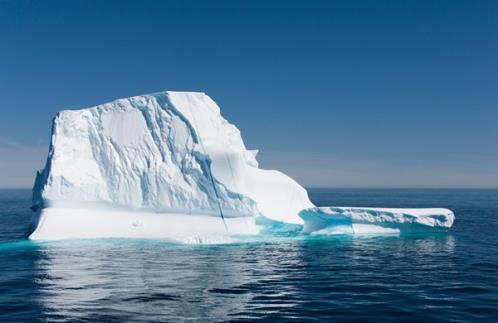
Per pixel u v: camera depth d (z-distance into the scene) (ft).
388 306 57.26
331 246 109.91
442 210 131.75
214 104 145.69
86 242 113.39
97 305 57.26
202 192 128.57
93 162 130.21
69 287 66.49
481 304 58.08
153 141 131.85
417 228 131.34
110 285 67.72
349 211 130.31
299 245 111.86
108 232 121.80
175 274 75.77
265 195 140.05
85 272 77.10
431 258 92.27
